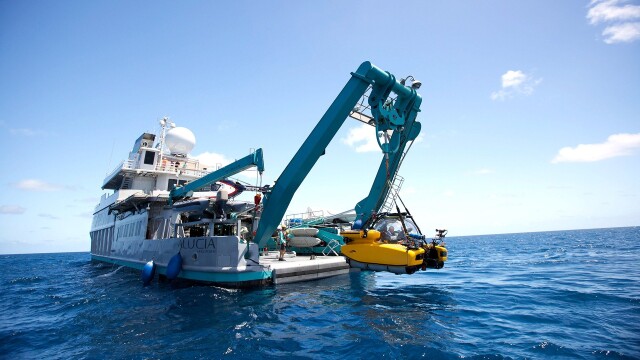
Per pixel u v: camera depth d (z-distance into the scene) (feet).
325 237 60.18
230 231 47.37
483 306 29.22
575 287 37.60
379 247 31.32
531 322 23.65
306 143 40.16
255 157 40.47
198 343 20.70
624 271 51.39
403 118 42.50
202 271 40.14
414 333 21.47
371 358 17.31
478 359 16.83
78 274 72.49
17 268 112.78
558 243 182.60
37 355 20.27
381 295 34.94
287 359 17.66
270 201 42.57
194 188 48.44
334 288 39.42
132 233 64.80
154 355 19.02
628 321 23.16
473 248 176.96
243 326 24.02
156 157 74.13
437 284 43.01
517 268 63.10
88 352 20.21
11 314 32.65
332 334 21.70
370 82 38.65
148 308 31.37
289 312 27.81
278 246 68.59
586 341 19.16
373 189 48.47
